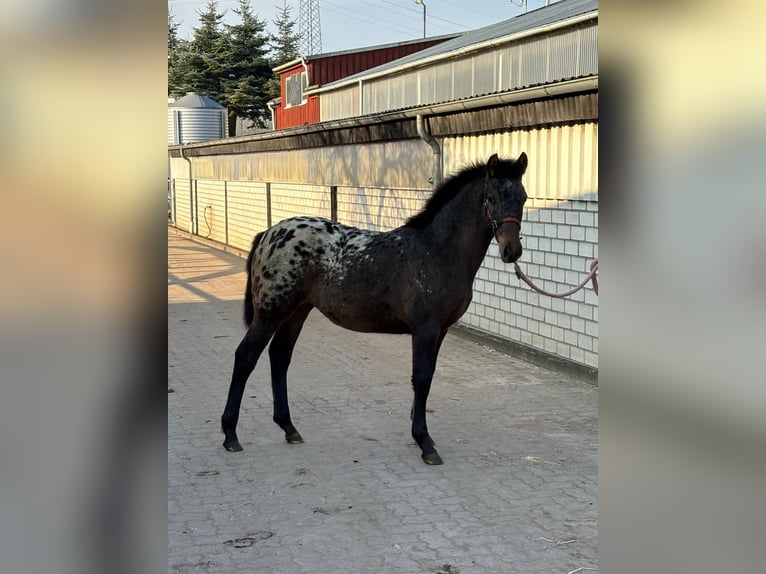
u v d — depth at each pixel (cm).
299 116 2597
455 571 335
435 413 585
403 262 481
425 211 492
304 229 506
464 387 662
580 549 356
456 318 493
